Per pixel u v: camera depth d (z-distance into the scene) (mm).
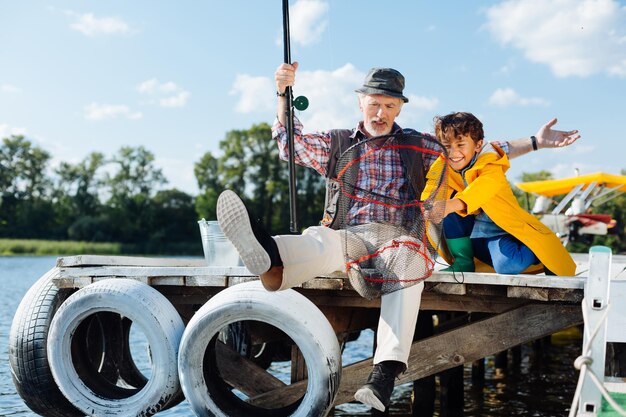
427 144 4516
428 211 4113
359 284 4090
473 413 6891
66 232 94000
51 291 5070
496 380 8789
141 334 12398
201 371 4301
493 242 4777
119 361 5605
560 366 9930
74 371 4668
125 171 94875
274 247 3865
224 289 4645
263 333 5594
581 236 13867
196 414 4305
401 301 3971
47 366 4879
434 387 6562
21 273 32781
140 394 4496
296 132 4613
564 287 4137
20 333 4926
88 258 5168
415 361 4570
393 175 4395
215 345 4855
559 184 14648
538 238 4637
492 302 4582
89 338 5387
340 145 4648
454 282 4344
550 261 4617
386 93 4438
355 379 4691
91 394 4621
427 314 6117
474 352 4480
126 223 91938
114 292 4531
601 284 3652
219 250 5312
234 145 88250
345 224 4273
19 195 94875
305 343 4090
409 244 3994
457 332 4523
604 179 14250
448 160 4562
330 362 4102
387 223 4137
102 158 95500
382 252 4023
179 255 90750
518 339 4410
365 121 4574
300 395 4828
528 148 5105
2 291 20406
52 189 96000
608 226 13766
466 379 8859
